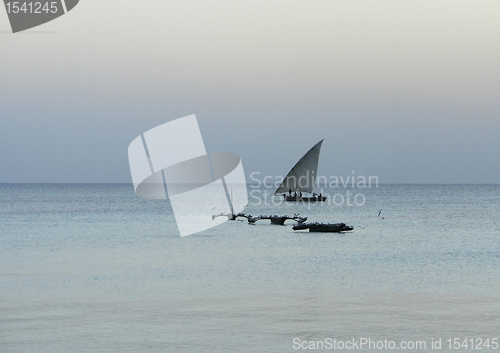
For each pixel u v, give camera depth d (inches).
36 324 1633.9
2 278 2361.0
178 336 1534.2
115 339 1502.2
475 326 1640.0
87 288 2149.4
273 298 1982.0
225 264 2812.5
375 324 1658.5
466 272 2583.7
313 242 3868.1
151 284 2240.4
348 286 2213.3
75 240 3914.9
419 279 2378.2
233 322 1665.8
